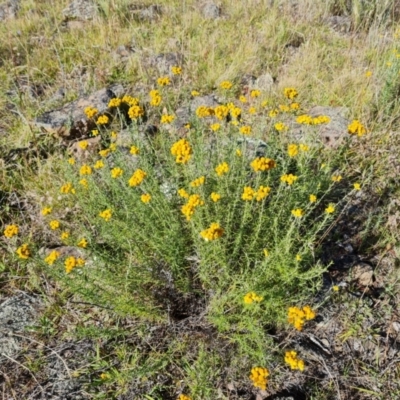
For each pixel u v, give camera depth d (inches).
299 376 38.7
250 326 37.2
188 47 91.3
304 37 93.7
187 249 45.0
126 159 59.1
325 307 42.9
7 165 62.8
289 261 39.2
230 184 48.4
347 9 112.3
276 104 73.3
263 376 31.7
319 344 40.9
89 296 39.1
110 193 54.7
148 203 44.9
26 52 92.0
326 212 44.7
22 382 39.5
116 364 39.8
